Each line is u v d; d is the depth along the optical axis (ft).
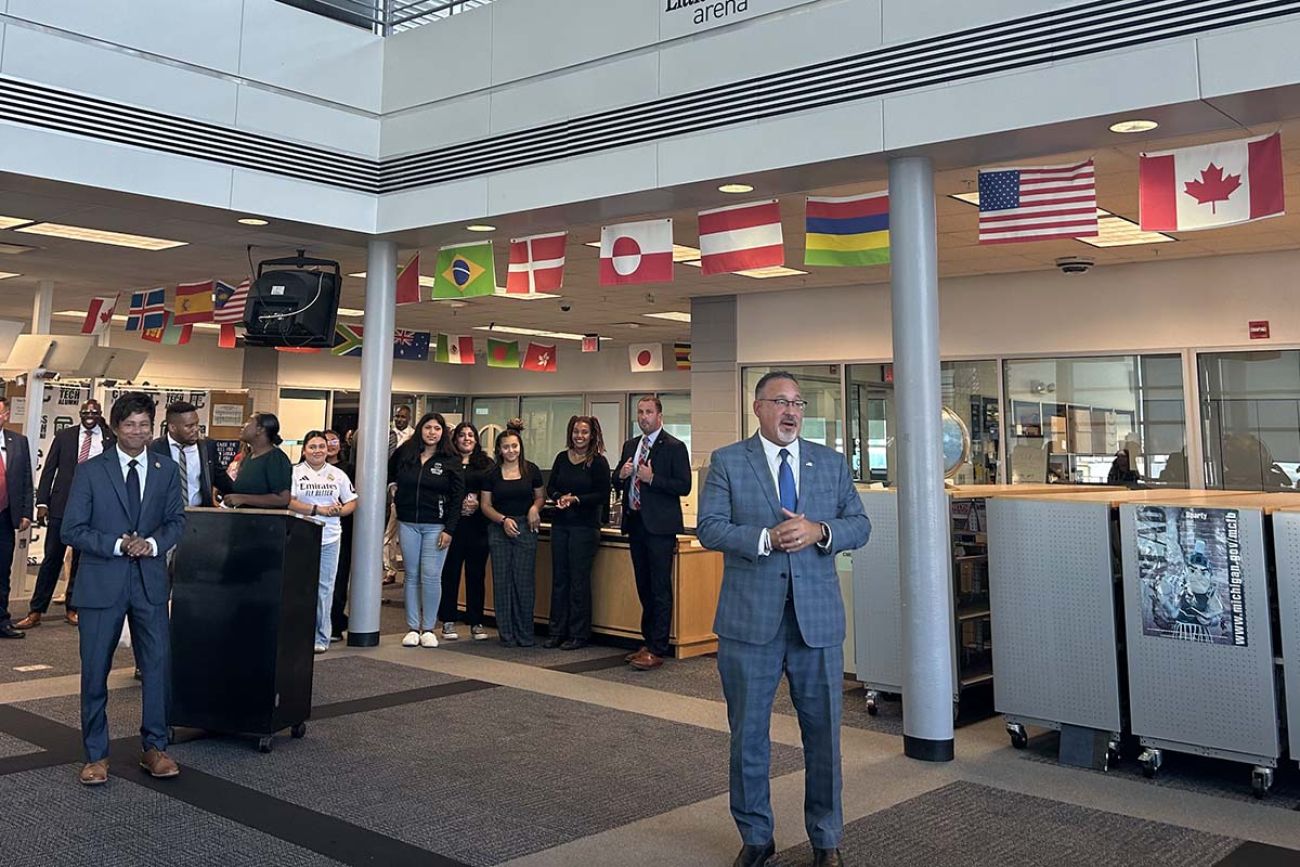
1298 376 25.58
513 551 22.35
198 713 14.05
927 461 14.39
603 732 15.05
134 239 23.44
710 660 20.99
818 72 15.99
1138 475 27.61
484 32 20.80
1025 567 14.55
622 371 53.88
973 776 13.21
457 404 59.41
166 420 18.16
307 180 20.94
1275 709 12.33
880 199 16.56
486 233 21.77
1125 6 13.33
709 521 9.87
